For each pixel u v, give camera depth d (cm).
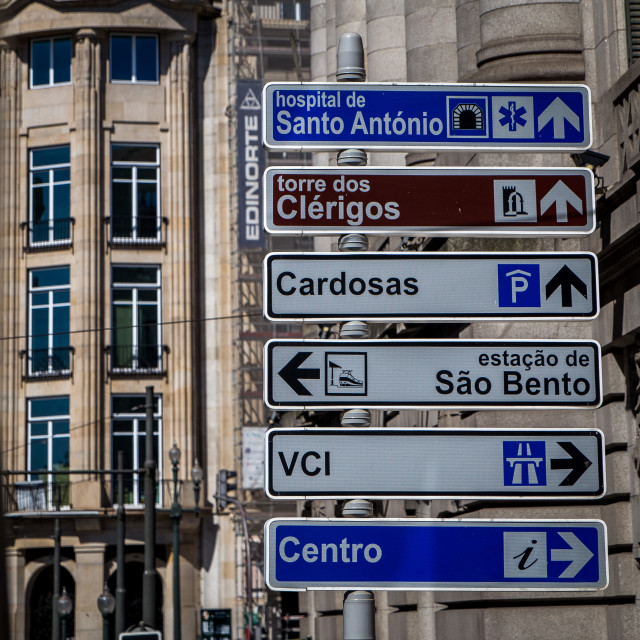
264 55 11100
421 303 1741
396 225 1792
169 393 10088
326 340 1708
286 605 8950
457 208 1803
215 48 10806
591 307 1756
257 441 10175
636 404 2323
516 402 1711
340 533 1656
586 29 2638
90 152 10169
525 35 2692
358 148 1836
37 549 9819
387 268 1748
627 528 2366
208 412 10350
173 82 10450
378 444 1672
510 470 1680
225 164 10650
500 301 1750
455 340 1719
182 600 9906
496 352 1720
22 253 10225
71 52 10362
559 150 1864
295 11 11225
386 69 3972
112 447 9950
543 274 1761
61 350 10044
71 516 9500
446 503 2881
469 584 1655
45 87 10388
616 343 2370
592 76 2617
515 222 1806
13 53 10412
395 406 1698
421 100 1856
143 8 10338
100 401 9925
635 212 2162
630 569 2347
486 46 2756
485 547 1666
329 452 1667
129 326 10119
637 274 2236
